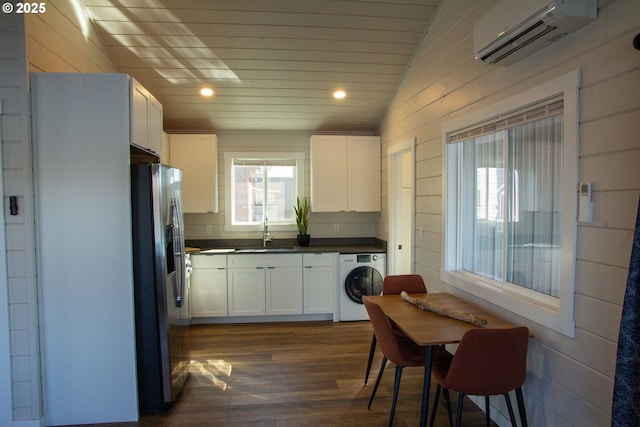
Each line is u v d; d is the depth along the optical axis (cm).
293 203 513
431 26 329
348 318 458
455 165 303
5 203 236
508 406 203
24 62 233
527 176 230
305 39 342
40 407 244
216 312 445
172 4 299
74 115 244
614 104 159
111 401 253
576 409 179
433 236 328
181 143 468
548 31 180
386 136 460
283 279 451
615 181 159
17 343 240
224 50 350
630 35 152
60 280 247
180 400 279
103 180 247
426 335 209
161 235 260
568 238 182
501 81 236
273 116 464
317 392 289
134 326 254
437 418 254
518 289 235
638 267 139
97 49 325
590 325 171
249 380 308
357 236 513
